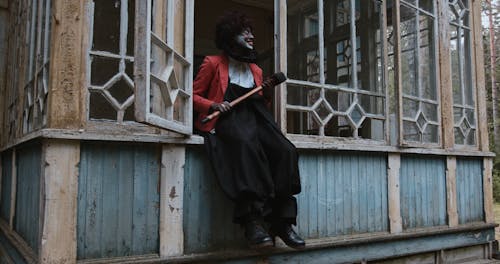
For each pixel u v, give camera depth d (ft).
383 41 12.32
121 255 8.32
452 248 13.71
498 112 59.77
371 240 11.40
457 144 14.64
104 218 8.20
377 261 11.89
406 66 13.20
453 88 14.80
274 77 9.12
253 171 8.20
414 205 12.96
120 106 8.46
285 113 10.29
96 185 8.16
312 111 10.80
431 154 13.51
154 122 7.03
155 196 8.73
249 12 19.47
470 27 15.62
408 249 12.42
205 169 9.30
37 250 8.32
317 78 11.10
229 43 9.21
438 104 13.91
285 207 8.84
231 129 8.43
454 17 15.15
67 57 8.00
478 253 14.62
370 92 11.98
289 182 8.59
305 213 10.60
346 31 11.99
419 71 13.48
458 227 13.85
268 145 8.80
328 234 10.98
